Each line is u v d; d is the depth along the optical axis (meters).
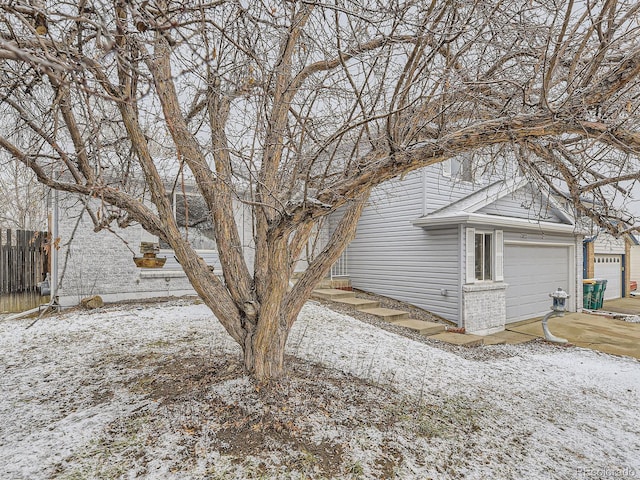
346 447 2.81
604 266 14.36
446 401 4.05
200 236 9.46
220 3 2.41
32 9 1.58
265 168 3.46
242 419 2.97
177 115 3.18
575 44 2.82
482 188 10.52
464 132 2.56
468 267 8.34
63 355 4.79
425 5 2.87
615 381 5.43
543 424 3.80
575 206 4.18
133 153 3.88
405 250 9.77
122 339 5.48
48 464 2.46
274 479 2.39
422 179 9.30
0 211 12.26
